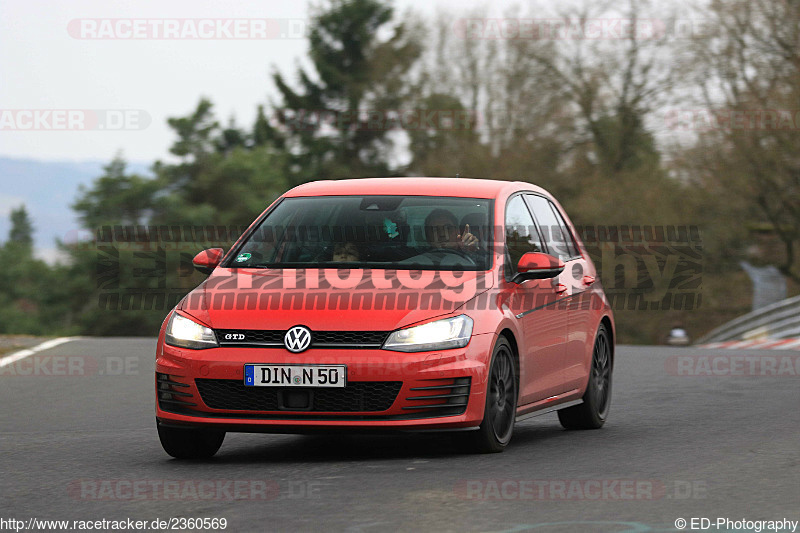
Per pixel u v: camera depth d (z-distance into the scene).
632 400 35.44
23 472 22.28
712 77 127.00
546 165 138.75
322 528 16.42
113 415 32.72
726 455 23.36
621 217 129.62
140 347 56.38
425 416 22.22
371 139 180.50
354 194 26.97
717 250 128.62
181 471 22.14
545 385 26.41
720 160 121.94
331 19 188.50
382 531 16.14
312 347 22.20
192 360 22.62
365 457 23.52
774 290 119.50
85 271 187.38
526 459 22.81
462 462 22.42
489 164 139.00
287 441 26.77
